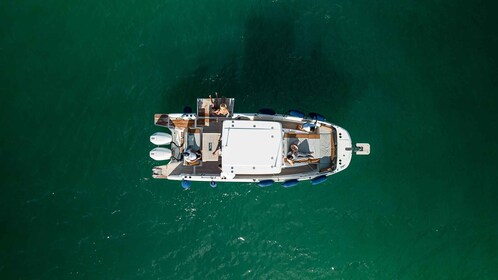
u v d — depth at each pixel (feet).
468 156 55.67
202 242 54.34
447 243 55.21
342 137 47.73
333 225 54.54
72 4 55.11
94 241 53.98
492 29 56.24
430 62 55.88
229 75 54.54
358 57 55.47
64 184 54.19
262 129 43.93
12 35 54.75
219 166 46.80
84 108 54.75
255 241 54.34
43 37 54.85
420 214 55.16
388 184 55.01
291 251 54.39
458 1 56.08
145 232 54.13
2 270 53.31
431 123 55.52
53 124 54.60
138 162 54.19
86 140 54.49
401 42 55.88
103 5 55.11
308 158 47.96
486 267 55.42
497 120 55.98
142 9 55.21
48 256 53.72
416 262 55.01
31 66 54.75
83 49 55.01
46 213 53.93
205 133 47.50
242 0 55.16
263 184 47.32
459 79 55.93
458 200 55.36
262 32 55.11
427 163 55.36
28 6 54.80
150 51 55.01
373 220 54.80
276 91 54.60
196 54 54.90
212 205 54.34
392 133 55.21
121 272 53.93
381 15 55.93
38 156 54.29
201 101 47.09
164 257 54.13
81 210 54.13
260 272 54.29
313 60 55.11
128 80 54.85
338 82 55.11
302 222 54.44
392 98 55.47
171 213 54.24
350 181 54.75
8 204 53.78
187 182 47.83
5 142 54.29
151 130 54.24
